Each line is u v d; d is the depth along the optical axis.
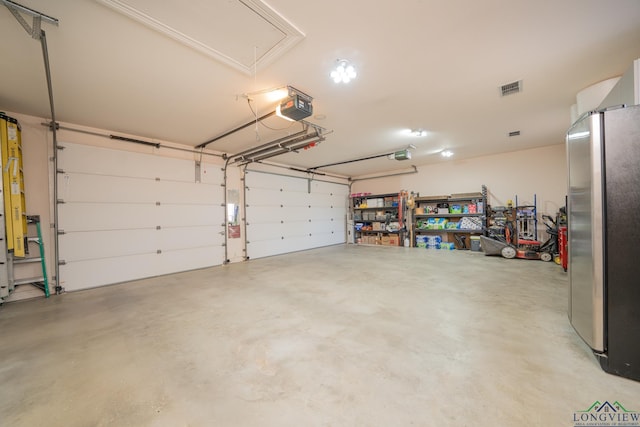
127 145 4.46
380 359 1.89
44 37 1.97
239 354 2.00
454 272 4.52
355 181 9.61
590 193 1.75
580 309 1.96
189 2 1.69
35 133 3.61
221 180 5.77
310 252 7.33
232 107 3.38
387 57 2.35
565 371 1.72
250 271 4.98
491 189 6.66
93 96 3.04
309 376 1.71
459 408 1.41
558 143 5.62
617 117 1.67
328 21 1.88
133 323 2.61
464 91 3.05
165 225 4.87
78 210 3.93
